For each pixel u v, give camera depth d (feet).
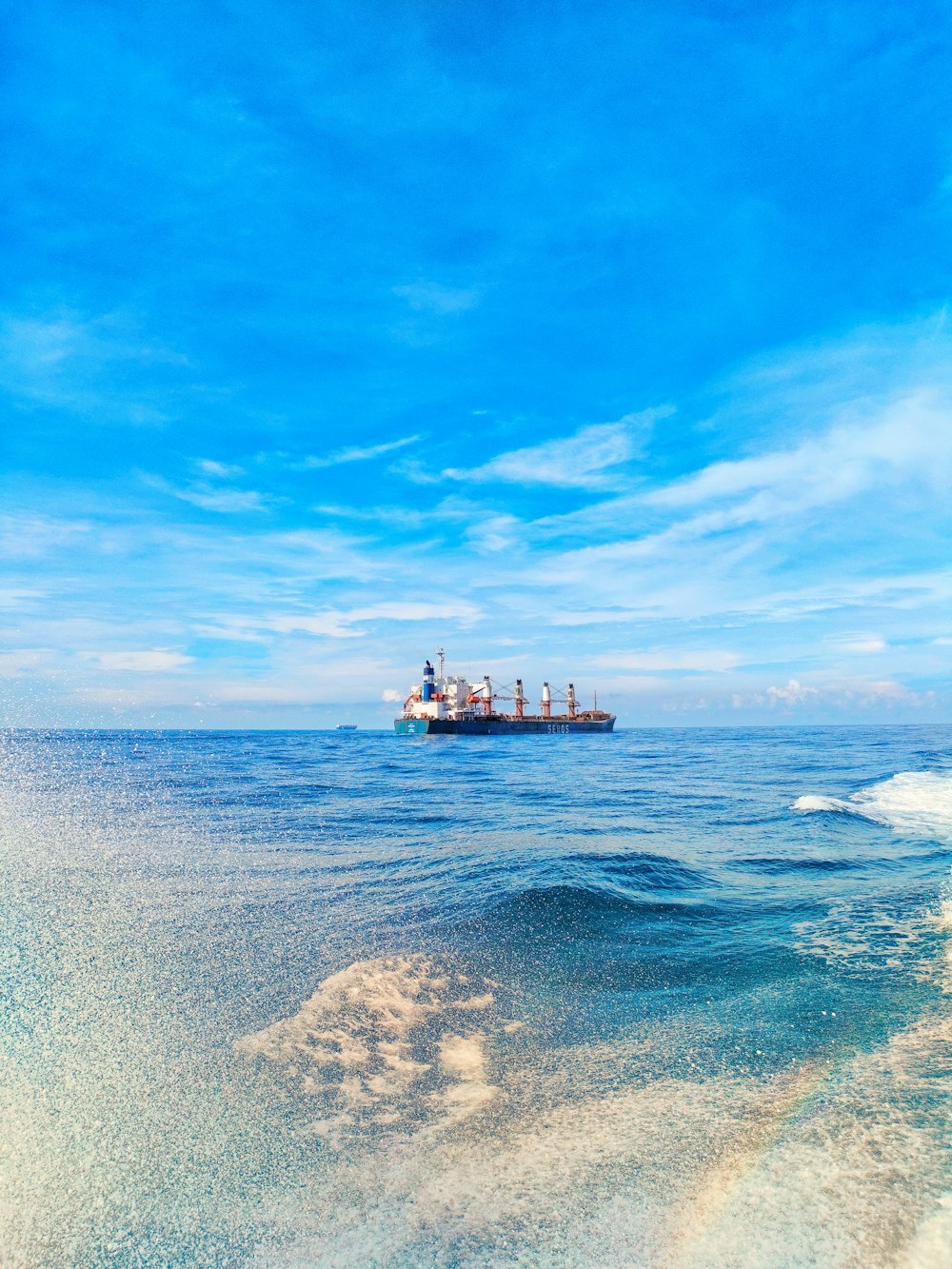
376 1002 14.32
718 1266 6.81
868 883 25.43
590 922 20.03
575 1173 8.56
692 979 15.87
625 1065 11.55
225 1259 7.23
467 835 35.91
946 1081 10.32
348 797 56.44
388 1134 9.60
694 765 102.06
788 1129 9.25
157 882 25.12
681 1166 8.55
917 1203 7.41
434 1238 7.49
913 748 143.33
